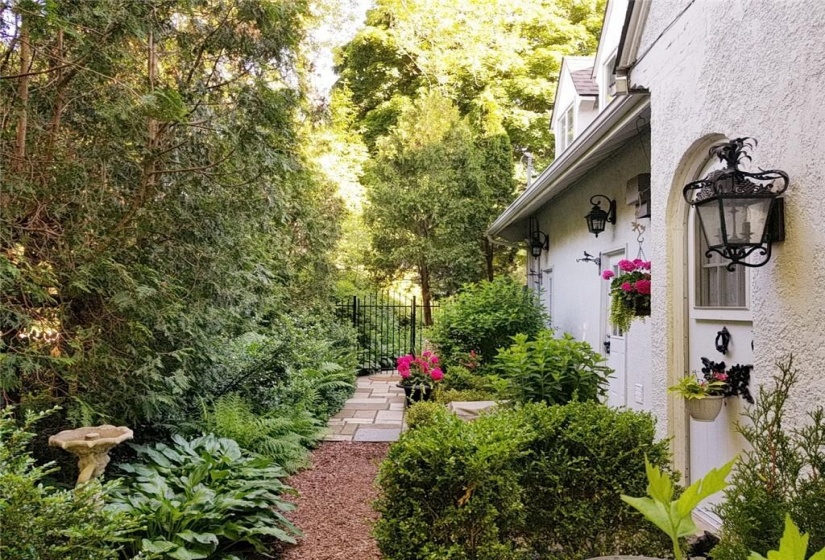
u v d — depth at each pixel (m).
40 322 3.80
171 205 4.48
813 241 2.47
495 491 2.53
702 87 3.41
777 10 2.71
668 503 0.95
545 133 16.97
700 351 3.65
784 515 1.88
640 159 5.33
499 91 16.84
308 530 3.81
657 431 3.93
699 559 2.80
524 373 4.32
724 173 2.79
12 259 3.61
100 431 3.11
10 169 3.57
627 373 5.63
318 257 8.91
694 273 3.71
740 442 3.14
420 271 14.56
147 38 4.05
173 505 3.13
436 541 2.47
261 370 6.30
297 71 5.00
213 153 4.58
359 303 12.39
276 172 4.71
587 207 7.21
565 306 8.41
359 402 8.70
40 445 3.87
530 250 11.38
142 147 4.18
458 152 13.88
